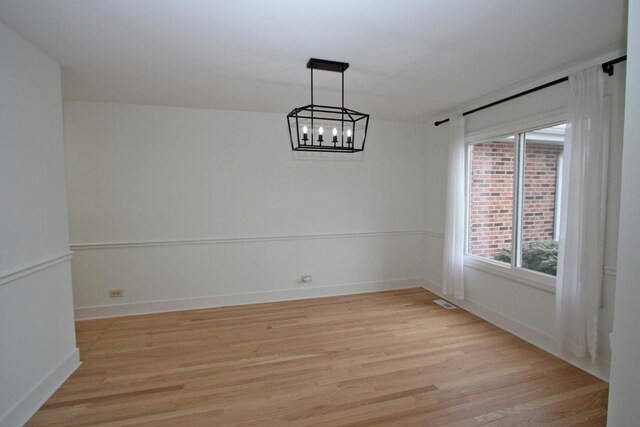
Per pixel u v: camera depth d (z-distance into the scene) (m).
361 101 3.46
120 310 3.60
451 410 2.04
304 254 4.19
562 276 2.51
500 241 3.35
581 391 2.22
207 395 2.18
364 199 4.38
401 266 4.61
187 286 3.80
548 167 2.86
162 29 1.93
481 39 2.07
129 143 3.56
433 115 4.11
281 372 2.46
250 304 3.99
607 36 2.03
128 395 2.18
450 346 2.88
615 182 2.25
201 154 3.77
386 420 1.95
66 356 2.40
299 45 2.14
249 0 1.63
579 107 2.38
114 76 2.69
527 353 2.75
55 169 2.32
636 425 0.77
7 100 1.87
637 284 0.76
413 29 1.93
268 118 3.96
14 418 1.87
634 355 0.77
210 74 2.66
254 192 3.96
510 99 3.04
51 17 1.78
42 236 2.16
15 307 1.90
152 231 3.67
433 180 4.39
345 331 3.20
